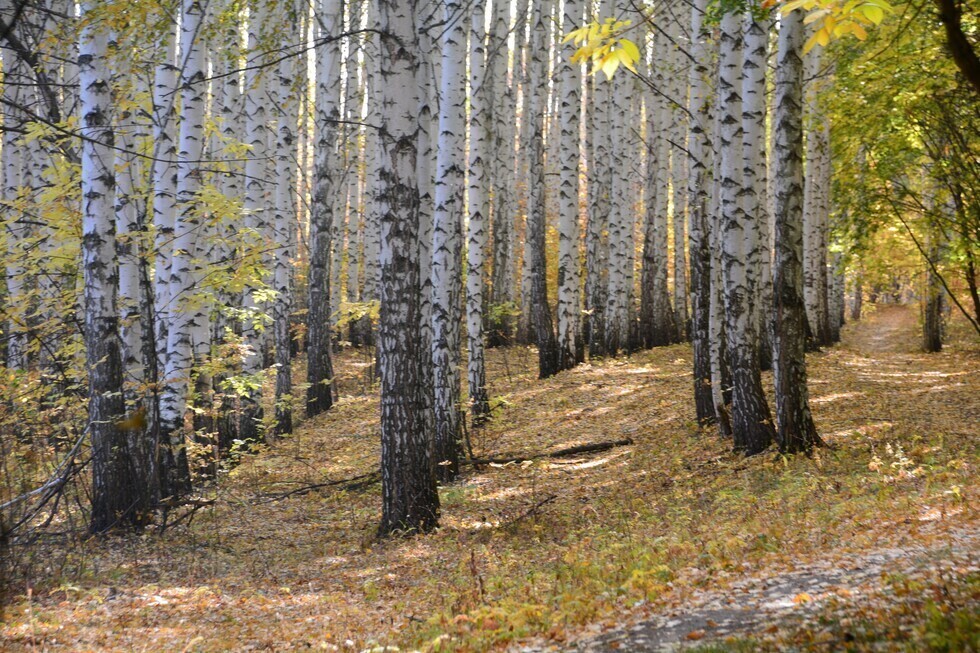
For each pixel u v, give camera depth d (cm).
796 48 1141
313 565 948
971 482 800
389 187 1014
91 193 1009
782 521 803
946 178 1669
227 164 1628
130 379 1096
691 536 830
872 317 5891
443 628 625
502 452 1645
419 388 1094
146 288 1198
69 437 1165
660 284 3017
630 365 2433
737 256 1268
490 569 843
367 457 1720
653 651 477
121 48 1118
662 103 2756
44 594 769
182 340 1269
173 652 613
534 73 2375
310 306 2295
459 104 1480
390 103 998
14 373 1070
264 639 651
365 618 712
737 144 1260
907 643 389
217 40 1816
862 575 558
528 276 3434
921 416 1409
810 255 2628
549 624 583
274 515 1268
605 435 1656
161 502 1162
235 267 1316
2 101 532
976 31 1141
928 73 1324
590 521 1032
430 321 1140
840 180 1850
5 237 1130
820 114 1744
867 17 360
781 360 1199
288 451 1856
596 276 2827
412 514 1061
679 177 3177
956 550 568
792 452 1194
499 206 3419
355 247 3409
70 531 1009
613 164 2578
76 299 1198
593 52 421
